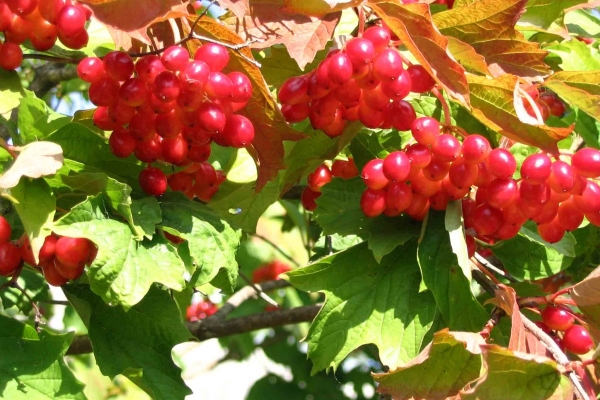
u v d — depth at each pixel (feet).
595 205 1.33
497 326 1.47
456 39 1.38
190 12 1.39
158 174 1.38
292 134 1.40
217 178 1.51
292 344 2.78
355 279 1.44
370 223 1.45
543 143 1.33
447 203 1.37
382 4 1.32
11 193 1.26
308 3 1.35
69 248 1.27
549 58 1.72
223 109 1.32
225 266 1.37
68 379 1.29
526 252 1.53
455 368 1.29
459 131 1.39
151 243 1.32
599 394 1.37
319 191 1.60
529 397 1.22
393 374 1.30
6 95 1.36
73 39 1.36
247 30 1.36
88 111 1.43
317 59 1.53
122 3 1.27
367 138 1.51
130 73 1.30
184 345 3.11
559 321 1.38
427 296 1.42
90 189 1.31
